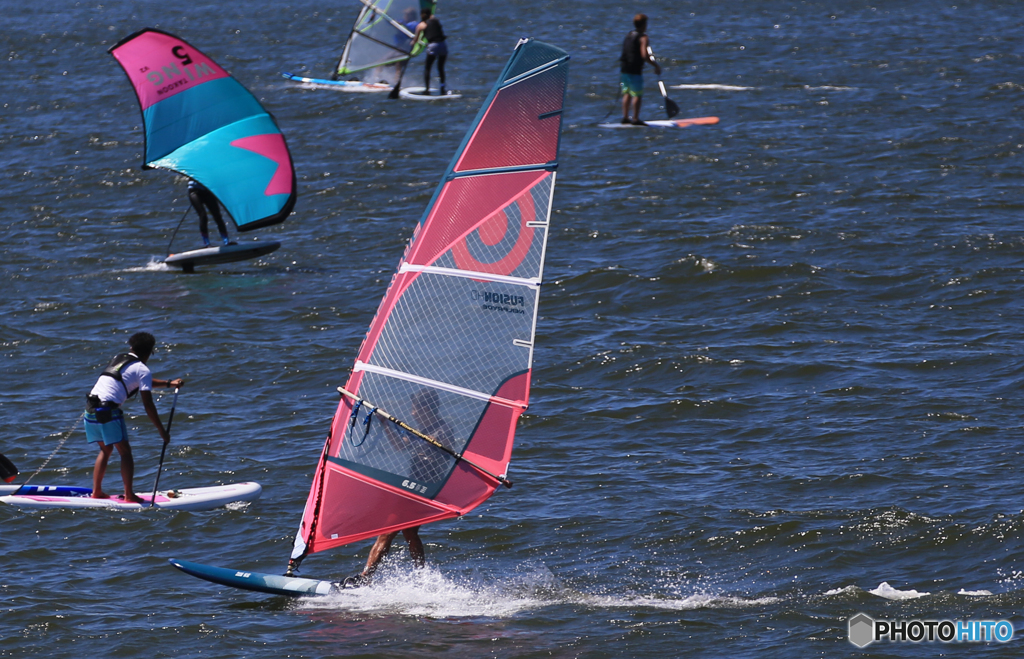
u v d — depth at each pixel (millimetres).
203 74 76188
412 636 34031
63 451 50531
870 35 186500
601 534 41250
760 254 73875
